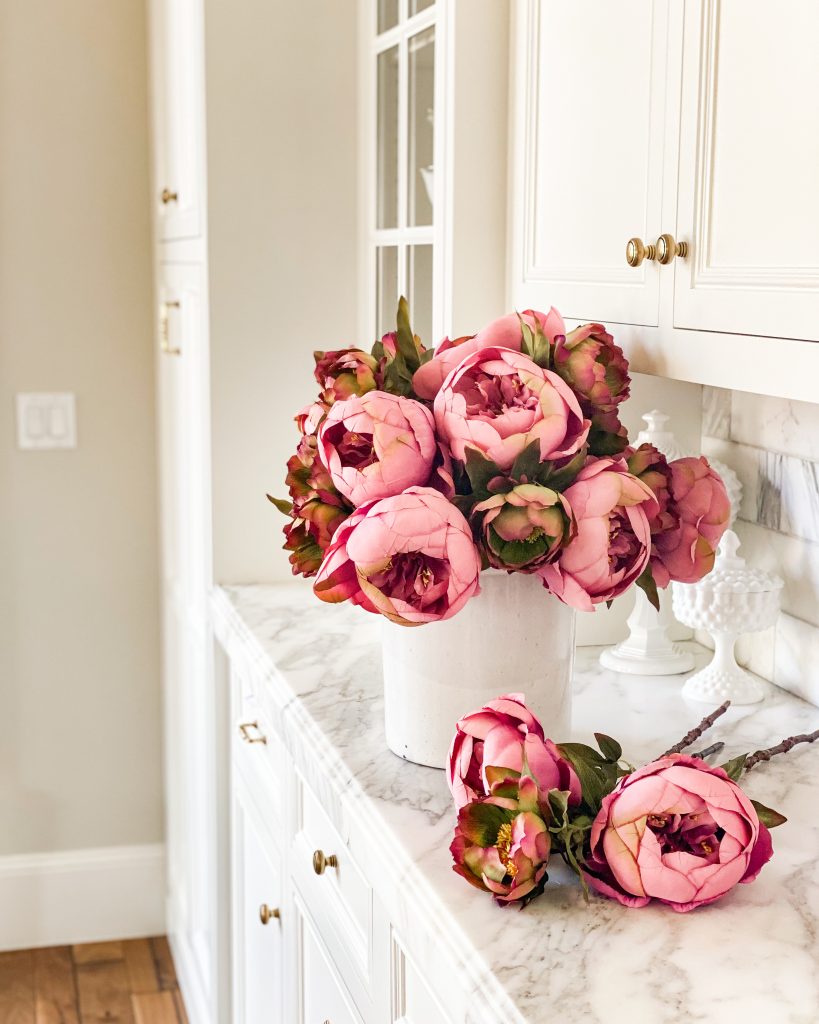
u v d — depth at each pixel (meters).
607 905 0.93
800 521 1.43
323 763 1.24
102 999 2.58
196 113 2.01
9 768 2.77
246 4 1.94
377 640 1.65
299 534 1.12
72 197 2.63
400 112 1.80
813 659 1.40
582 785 0.93
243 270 1.99
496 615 1.13
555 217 1.41
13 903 2.80
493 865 0.89
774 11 0.98
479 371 1.05
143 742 2.84
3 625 2.72
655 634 1.53
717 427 1.60
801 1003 0.80
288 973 1.57
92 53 2.60
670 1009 0.80
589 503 1.03
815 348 0.94
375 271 1.96
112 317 2.68
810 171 0.94
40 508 2.70
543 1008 0.80
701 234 1.10
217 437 2.01
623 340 1.26
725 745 1.27
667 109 1.14
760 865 0.90
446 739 1.17
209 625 2.05
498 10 1.54
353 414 1.03
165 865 2.86
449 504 0.98
